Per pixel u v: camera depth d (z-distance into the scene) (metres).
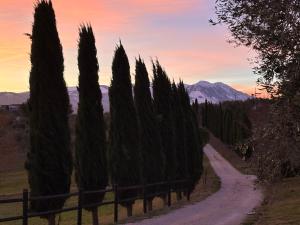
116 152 22.92
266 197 31.55
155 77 31.33
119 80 23.36
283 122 7.70
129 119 23.30
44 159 16.22
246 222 19.92
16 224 27.11
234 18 8.13
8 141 99.00
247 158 9.15
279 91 7.68
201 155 38.88
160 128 30.80
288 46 7.27
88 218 28.62
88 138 19.34
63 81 17.09
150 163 27.11
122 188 20.81
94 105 19.64
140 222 20.03
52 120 16.50
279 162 7.84
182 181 31.97
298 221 18.11
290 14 7.14
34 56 16.77
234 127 83.81
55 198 15.73
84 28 19.89
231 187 45.88
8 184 63.53
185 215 23.06
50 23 17.05
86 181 19.08
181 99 37.88
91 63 19.75
